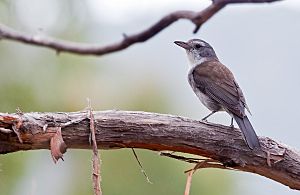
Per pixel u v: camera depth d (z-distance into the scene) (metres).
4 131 5.87
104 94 11.14
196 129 6.43
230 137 6.52
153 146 6.38
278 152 6.59
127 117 6.24
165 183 10.32
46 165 10.59
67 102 11.15
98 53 9.66
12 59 11.33
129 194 10.31
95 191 5.97
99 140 6.18
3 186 10.31
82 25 12.60
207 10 8.59
